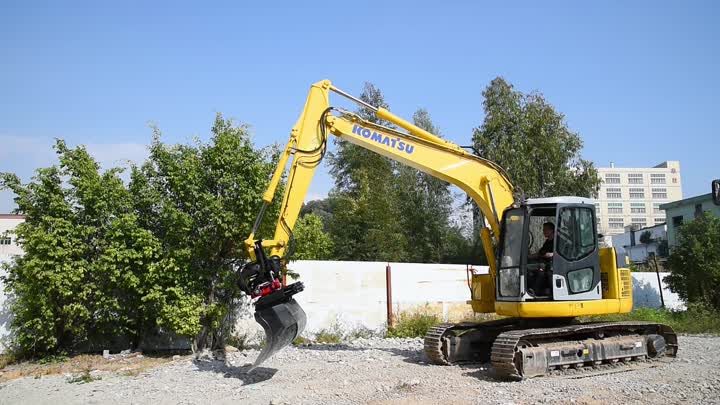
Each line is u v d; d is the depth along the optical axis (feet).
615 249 37.11
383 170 118.83
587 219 35.94
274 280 30.96
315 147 34.99
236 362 40.06
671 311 71.00
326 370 35.40
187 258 43.96
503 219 36.27
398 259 106.11
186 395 30.09
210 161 45.44
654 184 355.15
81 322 43.47
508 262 35.53
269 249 33.12
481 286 38.19
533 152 88.84
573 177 89.10
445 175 37.24
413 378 32.37
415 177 129.18
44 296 40.98
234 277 45.06
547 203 34.78
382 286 58.44
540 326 36.19
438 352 36.70
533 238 35.81
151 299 42.93
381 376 33.19
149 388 32.17
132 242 44.01
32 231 42.04
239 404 27.61
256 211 45.32
